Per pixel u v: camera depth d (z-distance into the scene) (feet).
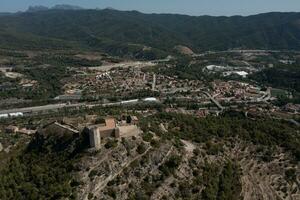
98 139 635.66
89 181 597.93
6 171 643.45
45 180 598.34
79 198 577.02
